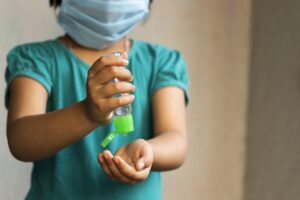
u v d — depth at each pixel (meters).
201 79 1.58
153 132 1.00
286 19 1.41
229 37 1.60
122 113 0.82
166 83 1.01
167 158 0.89
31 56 1.01
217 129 1.61
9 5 1.42
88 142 0.96
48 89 0.98
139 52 1.05
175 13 1.56
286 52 1.41
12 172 1.43
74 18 1.00
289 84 1.39
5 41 1.42
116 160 0.75
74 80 0.99
